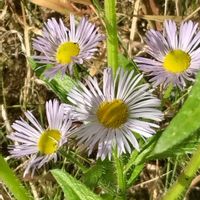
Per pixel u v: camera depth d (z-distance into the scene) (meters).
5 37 0.29
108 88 0.17
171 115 0.23
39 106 0.27
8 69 0.29
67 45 0.20
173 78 0.19
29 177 0.25
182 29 0.20
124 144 0.17
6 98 0.29
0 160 0.19
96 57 0.26
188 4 0.27
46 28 0.22
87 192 0.17
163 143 0.11
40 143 0.19
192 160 0.16
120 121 0.17
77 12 0.27
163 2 0.28
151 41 0.20
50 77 0.19
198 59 0.19
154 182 0.25
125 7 0.28
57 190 0.24
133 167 0.21
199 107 0.11
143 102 0.17
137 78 0.19
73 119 0.18
